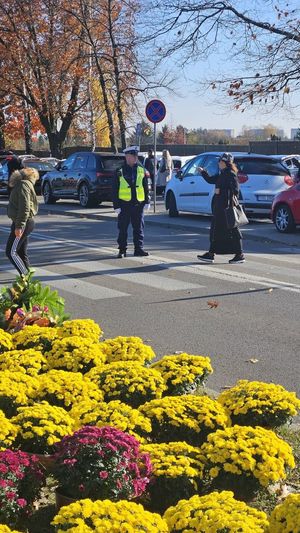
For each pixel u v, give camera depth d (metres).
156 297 9.66
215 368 6.54
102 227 19.00
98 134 43.34
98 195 24.97
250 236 16.66
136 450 3.35
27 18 38.00
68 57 38.06
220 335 7.73
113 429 3.39
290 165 30.38
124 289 10.21
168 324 8.20
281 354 7.01
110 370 4.49
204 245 15.22
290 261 13.01
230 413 4.23
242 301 9.43
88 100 37.59
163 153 29.81
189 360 4.84
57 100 41.22
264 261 12.97
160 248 14.65
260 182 19.23
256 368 6.55
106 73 32.69
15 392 4.08
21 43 39.09
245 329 7.98
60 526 2.74
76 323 5.44
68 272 11.61
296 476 4.06
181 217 20.97
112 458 3.24
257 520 2.86
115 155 25.61
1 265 12.39
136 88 31.48
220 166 12.42
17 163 13.15
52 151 42.91
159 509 3.42
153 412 3.89
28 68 40.47
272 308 9.02
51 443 3.55
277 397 4.25
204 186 19.56
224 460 3.43
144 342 7.43
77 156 26.19
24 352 4.89
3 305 6.33
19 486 3.27
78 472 3.21
